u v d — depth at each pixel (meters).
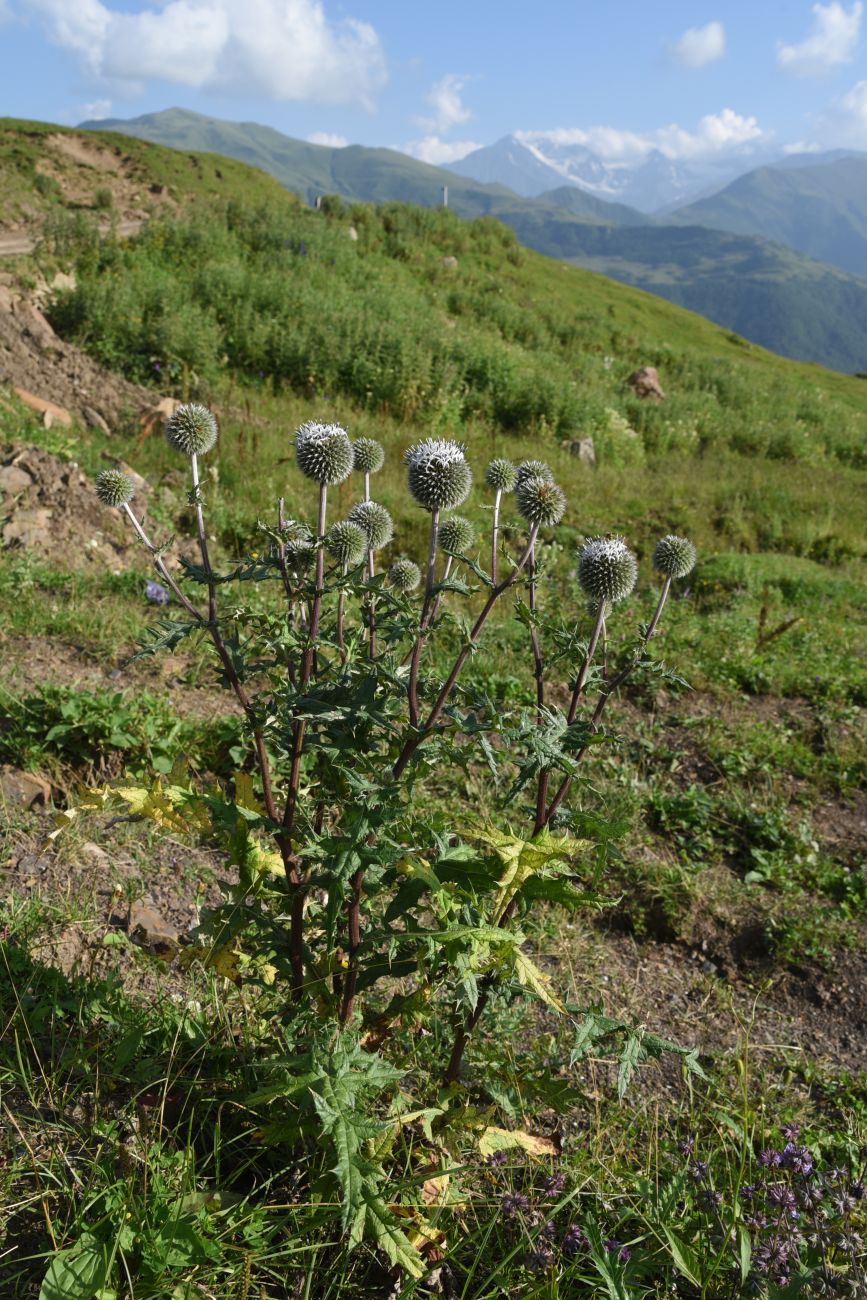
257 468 11.24
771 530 14.26
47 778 4.41
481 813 4.88
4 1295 2.03
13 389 11.40
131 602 6.80
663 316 44.00
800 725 7.30
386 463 13.09
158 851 4.16
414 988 3.48
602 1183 2.83
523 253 42.72
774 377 36.22
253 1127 2.54
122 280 18.97
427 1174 2.26
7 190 30.27
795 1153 2.74
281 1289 2.23
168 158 39.09
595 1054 3.56
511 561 2.60
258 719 2.39
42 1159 2.36
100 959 3.31
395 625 2.38
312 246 28.39
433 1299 2.32
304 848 2.44
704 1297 2.31
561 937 4.46
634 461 19.45
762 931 4.84
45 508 8.02
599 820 2.39
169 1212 2.16
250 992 3.06
